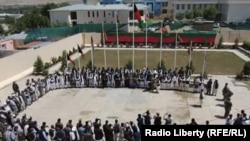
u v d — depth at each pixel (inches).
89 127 586.9
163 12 4249.5
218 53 1615.4
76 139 580.4
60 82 1015.6
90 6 2628.0
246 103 854.5
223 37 1820.9
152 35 1846.7
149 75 994.1
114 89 1000.2
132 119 762.2
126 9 2349.9
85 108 842.2
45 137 582.2
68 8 2586.1
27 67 1267.2
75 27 2058.3
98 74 1020.5
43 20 2832.2
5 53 1413.6
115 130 613.6
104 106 853.8
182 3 3725.4
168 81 977.5
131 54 1622.8
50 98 925.8
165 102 874.8
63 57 1291.8
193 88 950.4
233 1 3080.7
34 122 601.3
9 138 580.7
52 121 760.3
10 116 680.4
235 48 1739.7
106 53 1653.5
